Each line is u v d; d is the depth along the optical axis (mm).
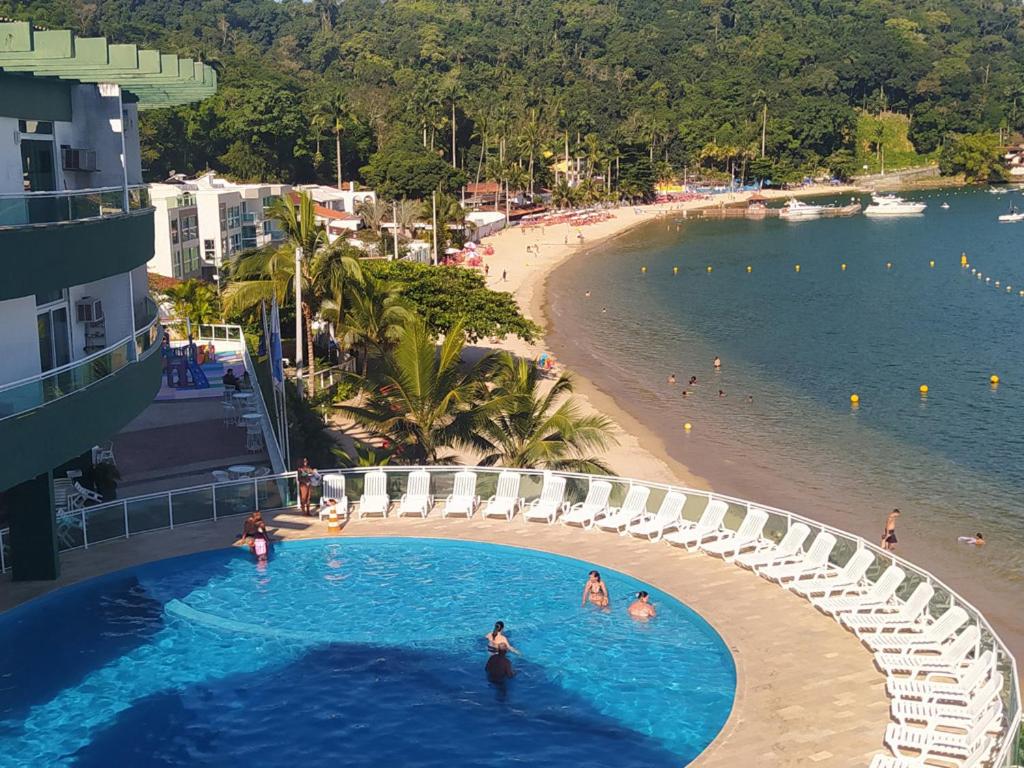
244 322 59406
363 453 37906
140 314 28047
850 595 23609
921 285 112688
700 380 67625
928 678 19516
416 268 65125
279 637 22594
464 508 29578
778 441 53281
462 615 23688
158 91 27000
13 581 24453
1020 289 108375
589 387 65312
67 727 18891
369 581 25578
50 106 23516
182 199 84812
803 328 88000
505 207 183125
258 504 29859
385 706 19719
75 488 29516
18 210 20250
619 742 18344
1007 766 15617
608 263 133625
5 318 22078
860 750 17203
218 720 19203
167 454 36312
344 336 51188
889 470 48312
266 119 158000
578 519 28656
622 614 23641
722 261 135000
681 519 27938
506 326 64250
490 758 17891
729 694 19891
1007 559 37312
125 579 25297
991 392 64062
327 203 138250
